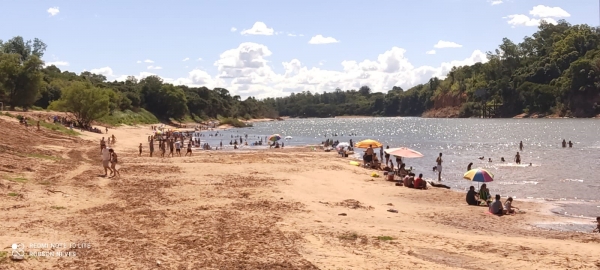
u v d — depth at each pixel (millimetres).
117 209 17656
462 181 33938
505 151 58188
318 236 14688
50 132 55000
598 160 45656
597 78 158625
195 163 36750
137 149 55125
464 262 12523
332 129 135250
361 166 39406
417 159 50031
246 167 34562
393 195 25781
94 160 35969
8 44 127875
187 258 11664
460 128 122312
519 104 185250
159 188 23562
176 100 155000
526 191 29078
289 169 34406
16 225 13867
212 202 20328
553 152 55094
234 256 12062
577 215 21609
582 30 186500
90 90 77312
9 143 36562
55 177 24531
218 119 187375
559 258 13023
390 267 11742
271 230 15195
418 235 15508
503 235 17078
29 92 84500
